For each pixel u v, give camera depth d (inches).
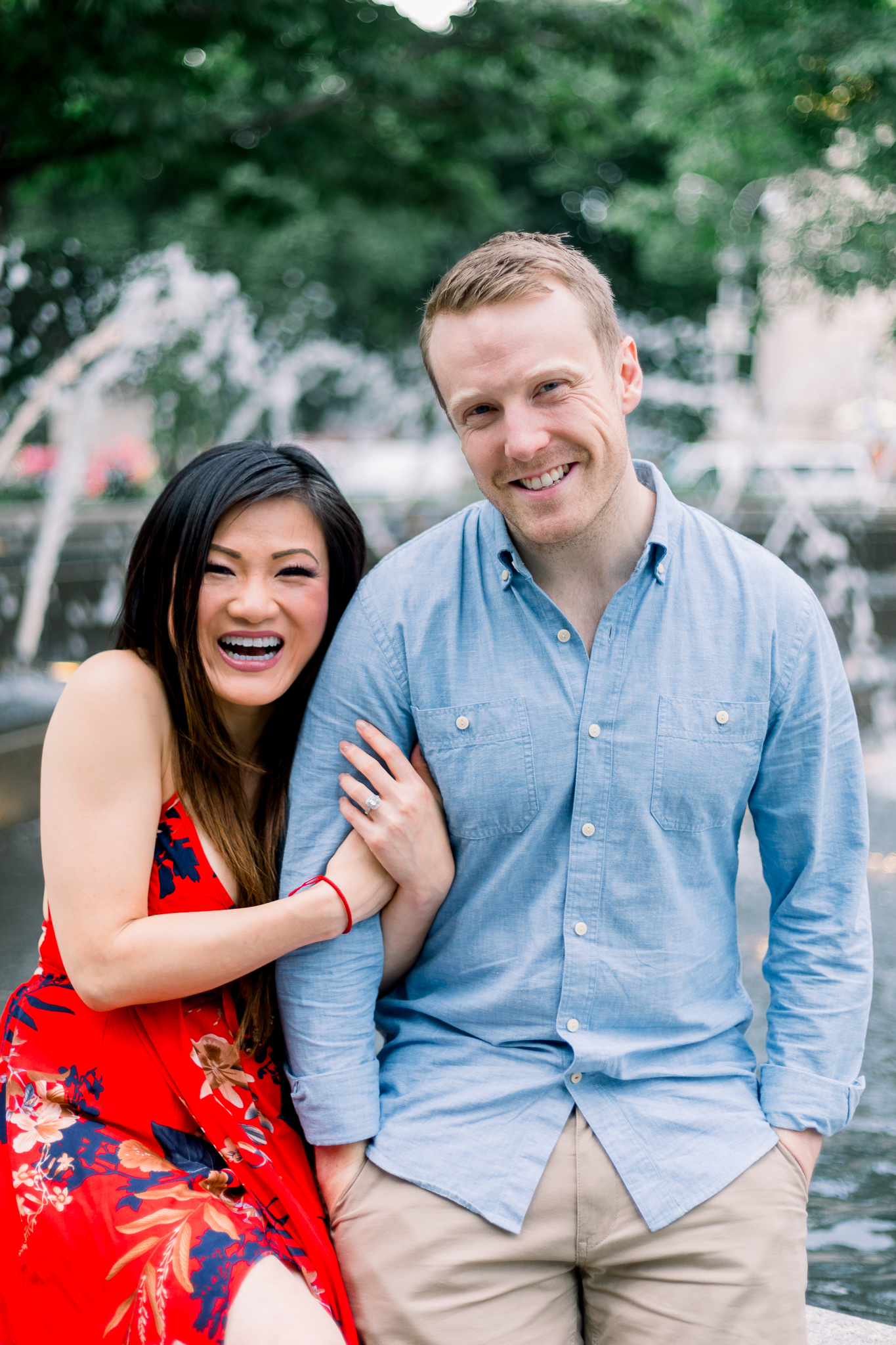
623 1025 60.3
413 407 789.9
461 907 62.4
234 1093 60.6
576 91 426.9
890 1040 108.7
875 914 136.3
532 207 873.5
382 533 362.0
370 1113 60.0
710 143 433.1
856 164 402.3
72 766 59.6
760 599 60.6
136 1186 54.8
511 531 61.4
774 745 61.7
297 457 64.6
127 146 379.2
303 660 64.9
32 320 541.0
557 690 59.9
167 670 62.1
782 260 455.8
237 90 399.2
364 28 367.2
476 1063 61.1
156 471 562.9
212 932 57.8
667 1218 56.9
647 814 59.4
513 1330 57.4
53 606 285.0
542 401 57.3
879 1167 89.9
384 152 436.5
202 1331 49.8
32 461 466.9
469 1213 57.4
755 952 128.6
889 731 208.8
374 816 60.2
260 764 67.6
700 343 649.0
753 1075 63.2
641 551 61.6
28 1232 55.4
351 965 60.9
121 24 308.0
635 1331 58.2
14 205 550.3
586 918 59.7
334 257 818.2
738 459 471.8
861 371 480.1
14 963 125.6
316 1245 56.6
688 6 373.1
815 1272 77.4
